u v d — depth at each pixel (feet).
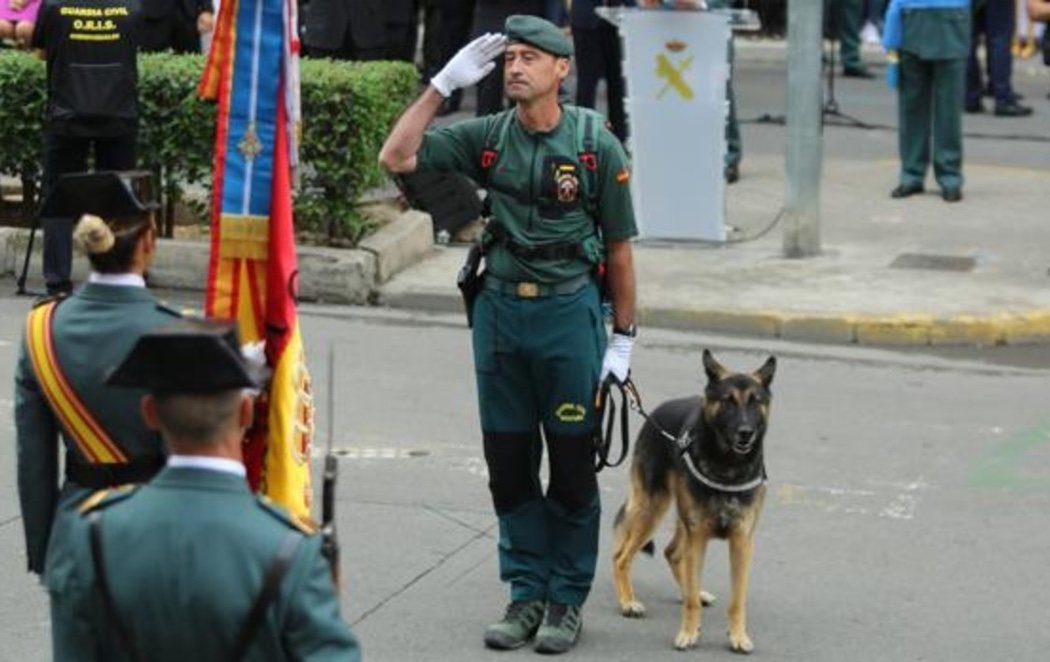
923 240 100.94
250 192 42.98
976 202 109.19
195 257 90.68
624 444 51.52
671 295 89.45
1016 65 162.30
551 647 50.52
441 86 48.16
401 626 52.34
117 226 36.04
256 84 43.11
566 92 133.08
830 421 73.26
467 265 50.06
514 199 48.96
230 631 26.50
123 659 27.07
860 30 155.94
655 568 57.98
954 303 88.94
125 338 35.96
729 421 48.06
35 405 36.73
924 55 106.52
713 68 97.86
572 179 48.65
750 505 49.88
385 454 67.51
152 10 101.55
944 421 73.77
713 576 57.31
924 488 65.16
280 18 43.11
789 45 95.76
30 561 37.68
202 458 27.17
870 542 59.77
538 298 49.16
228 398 27.04
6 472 64.69
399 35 111.34
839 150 124.47
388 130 93.30
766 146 126.93
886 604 54.70
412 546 58.65
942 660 50.65
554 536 51.52
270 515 27.20
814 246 97.40
